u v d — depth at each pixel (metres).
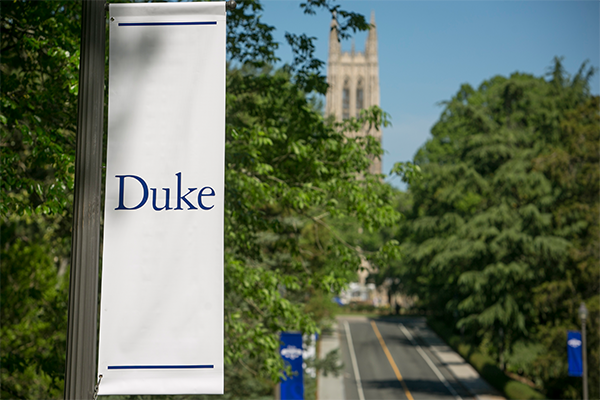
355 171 12.77
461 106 38.72
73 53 8.57
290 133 12.55
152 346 5.42
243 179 11.17
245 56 12.56
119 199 5.54
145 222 5.52
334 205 11.99
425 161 61.03
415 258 44.50
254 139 11.12
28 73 9.70
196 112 5.66
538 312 34.38
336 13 12.41
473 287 34.16
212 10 5.73
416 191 46.06
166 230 5.52
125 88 5.64
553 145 36.19
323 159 12.52
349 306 90.06
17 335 14.45
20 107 9.03
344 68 136.75
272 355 11.12
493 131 37.78
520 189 33.88
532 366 31.27
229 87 12.58
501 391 35.53
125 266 5.47
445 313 59.22
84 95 5.08
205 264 5.50
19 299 14.40
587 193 32.66
